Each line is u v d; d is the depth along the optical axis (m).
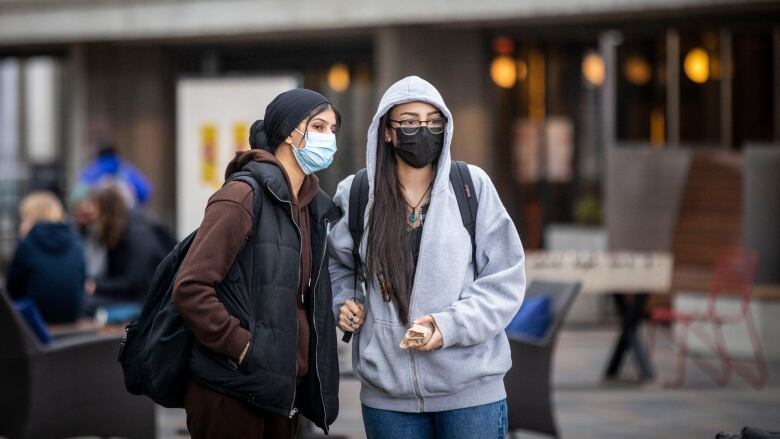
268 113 9.00
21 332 13.47
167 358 8.69
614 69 35.78
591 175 40.34
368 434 9.23
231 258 8.51
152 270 20.75
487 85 36.34
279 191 8.64
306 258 8.91
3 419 13.73
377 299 9.00
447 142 8.90
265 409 8.59
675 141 40.69
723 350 27.03
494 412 9.07
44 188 46.12
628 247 35.22
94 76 40.25
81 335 16.50
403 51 35.03
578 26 35.34
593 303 34.09
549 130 39.53
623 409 20.22
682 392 22.23
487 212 9.04
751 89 41.19
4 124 56.72
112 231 20.55
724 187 34.84
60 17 38.78
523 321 15.66
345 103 39.22
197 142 22.69
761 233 30.62
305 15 35.28
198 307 8.34
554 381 23.59
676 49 40.69
